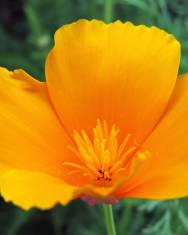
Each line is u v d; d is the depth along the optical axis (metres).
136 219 0.26
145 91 0.17
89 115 0.17
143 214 0.26
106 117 0.17
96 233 0.26
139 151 0.17
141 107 0.17
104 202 0.15
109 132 0.17
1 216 0.27
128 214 0.25
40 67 0.28
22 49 0.29
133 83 0.17
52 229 0.27
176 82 0.17
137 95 0.17
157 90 0.17
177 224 0.25
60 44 0.17
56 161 0.17
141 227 0.26
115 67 0.17
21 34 0.33
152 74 0.17
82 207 0.26
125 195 0.15
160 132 0.17
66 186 0.15
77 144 0.17
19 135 0.16
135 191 0.15
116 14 0.29
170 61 0.17
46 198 0.14
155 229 0.24
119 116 0.17
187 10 0.28
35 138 0.16
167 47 0.17
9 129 0.16
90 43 0.17
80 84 0.17
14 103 0.16
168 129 0.16
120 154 0.17
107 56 0.17
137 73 0.17
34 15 0.27
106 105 0.17
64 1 0.29
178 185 0.15
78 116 0.17
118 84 0.17
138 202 0.24
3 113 0.16
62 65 0.17
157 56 0.17
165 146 0.16
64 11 0.29
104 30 0.17
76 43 0.17
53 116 0.17
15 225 0.26
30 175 0.15
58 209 0.26
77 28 0.17
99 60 0.17
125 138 0.17
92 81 0.17
